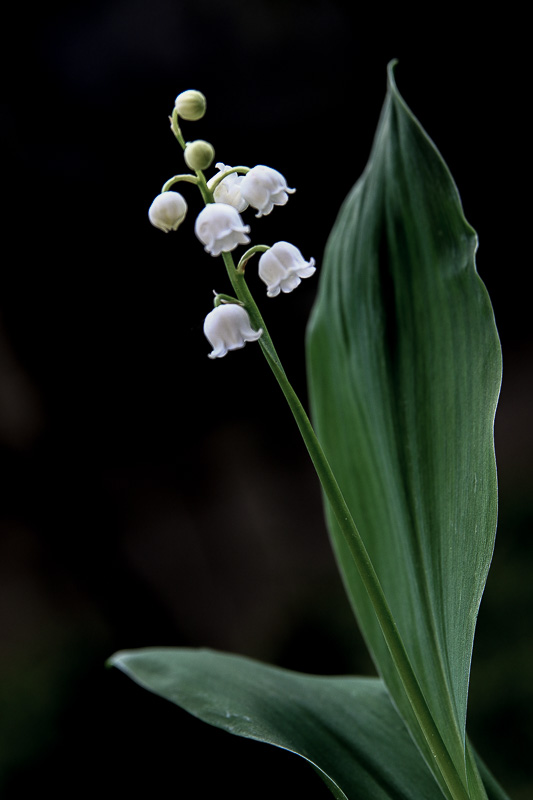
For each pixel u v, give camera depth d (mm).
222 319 422
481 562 427
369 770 453
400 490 452
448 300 442
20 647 1785
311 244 2105
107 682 1648
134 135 1858
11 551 1868
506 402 2580
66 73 1785
